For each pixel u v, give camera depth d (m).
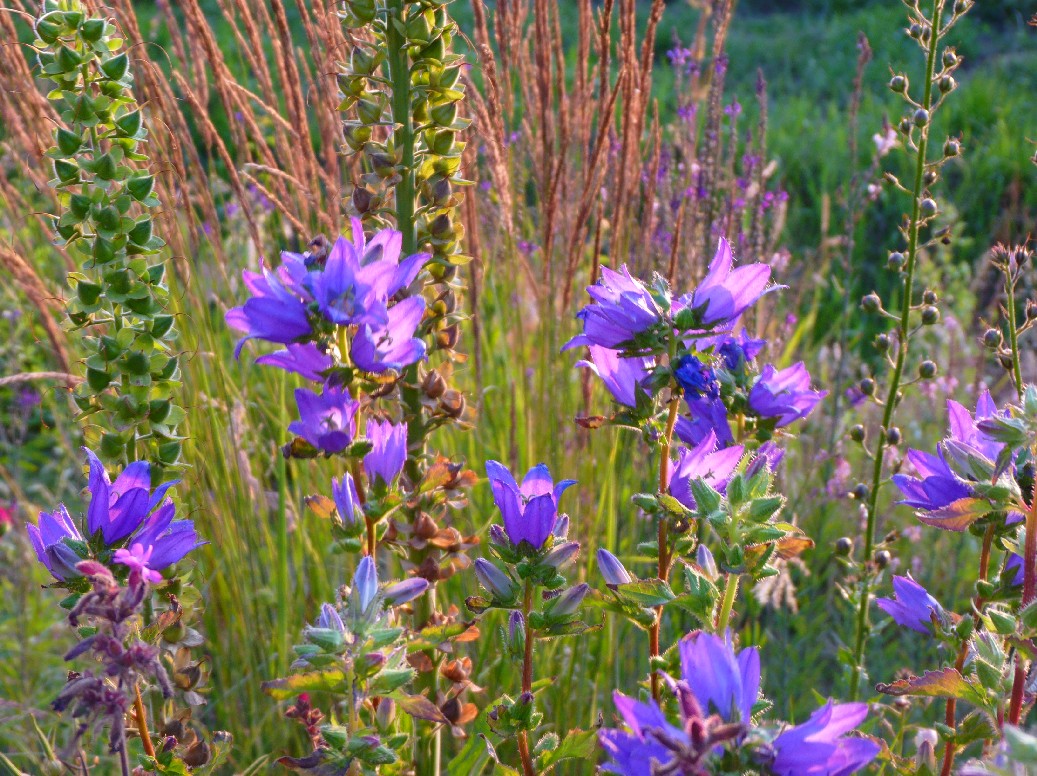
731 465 0.50
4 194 0.95
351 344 0.50
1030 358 1.39
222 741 0.54
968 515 0.48
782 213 1.16
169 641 0.54
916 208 0.70
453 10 2.72
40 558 0.47
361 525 0.51
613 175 0.96
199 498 0.82
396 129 0.57
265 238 1.02
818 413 1.29
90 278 0.55
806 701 0.96
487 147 0.78
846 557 0.75
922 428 1.32
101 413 0.59
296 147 0.84
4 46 0.82
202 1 2.74
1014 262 0.63
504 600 0.49
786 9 3.94
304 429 0.50
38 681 0.92
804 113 2.69
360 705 0.49
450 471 0.57
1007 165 2.29
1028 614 0.44
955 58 0.70
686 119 1.06
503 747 0.78
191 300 0.86
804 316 1.83
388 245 0.50
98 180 0.52
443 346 0.60
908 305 0.71
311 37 0.80
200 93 0.95
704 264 1.05
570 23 2.81
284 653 0.80
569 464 0.88
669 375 0.50
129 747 0.57
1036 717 0.74
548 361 0.88
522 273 1.04
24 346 1.25
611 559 0.50
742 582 0.83
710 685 0.38
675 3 3.54
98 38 0.52
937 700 0.88
